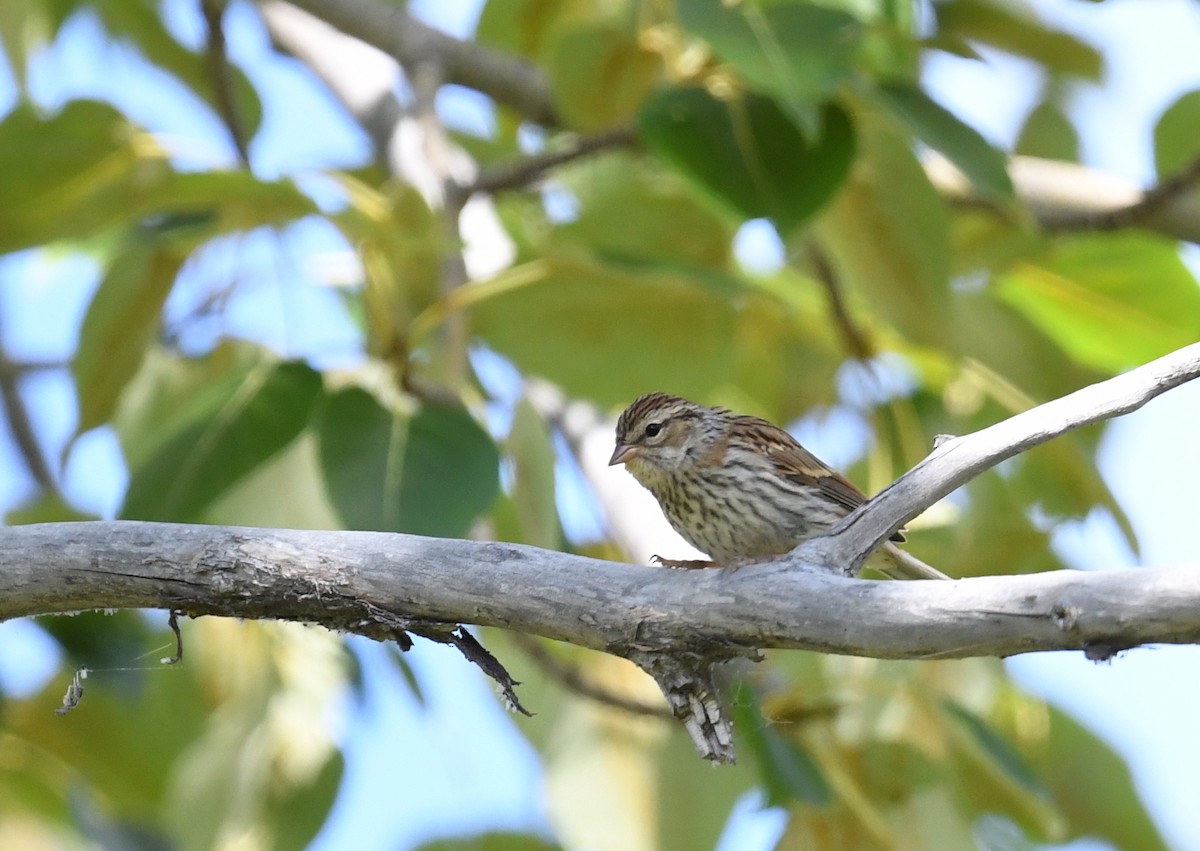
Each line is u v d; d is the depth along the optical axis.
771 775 9.57
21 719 12.27
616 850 11.10
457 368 10.49
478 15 14.48
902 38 11.70
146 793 12.48
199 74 14.45
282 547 6.98
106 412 11.67
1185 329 13.29
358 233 10.34
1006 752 10.20
